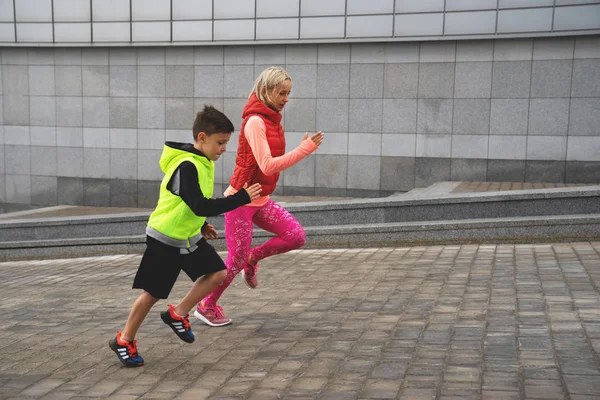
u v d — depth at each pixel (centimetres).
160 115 1596
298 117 1511
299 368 370
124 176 1630
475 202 845
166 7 1559
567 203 816
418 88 1434
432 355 377
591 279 561
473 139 1410
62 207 1631
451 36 1395
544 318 443
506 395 309
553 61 1352
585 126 1341
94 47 1616
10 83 1680
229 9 1523
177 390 347
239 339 438
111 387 357
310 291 589
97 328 504
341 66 1476
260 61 1527
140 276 378
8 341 473
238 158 461
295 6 1483
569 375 330
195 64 1565
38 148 1677
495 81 1388
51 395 348
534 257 684
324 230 857
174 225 369
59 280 783
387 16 1428
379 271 666
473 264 665
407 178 1455
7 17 1644
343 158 1491
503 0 1359
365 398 317
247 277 502
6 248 1054
